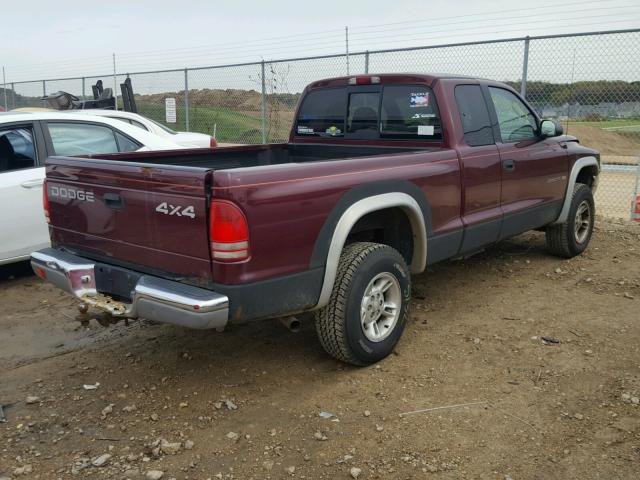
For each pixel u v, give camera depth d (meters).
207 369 4.05
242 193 3.09
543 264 6.28
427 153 4.32
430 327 4.64
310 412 3.47
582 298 5.23
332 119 5.49
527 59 9.30
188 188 3.15
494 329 4.58
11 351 4.45
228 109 14.56
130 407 3.57
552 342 4.32
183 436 3.27
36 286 5.93
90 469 3.01
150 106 16.89
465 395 3.61
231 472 2.96
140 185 3.40
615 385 3.67
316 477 2.90
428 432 3.23
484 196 4.88
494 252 6.79
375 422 3.35
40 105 20.48
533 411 3.42
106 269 3.71
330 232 3.57
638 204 8.56
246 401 3.62
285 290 3.38
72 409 3.59
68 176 3.89
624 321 4.67
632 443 3.09
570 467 2.92
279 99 12.81
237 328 4.75
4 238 5.61
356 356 3.86
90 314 3.87
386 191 3.91
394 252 4.01
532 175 5.47
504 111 5.29
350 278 3.72
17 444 3.23
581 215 6.49
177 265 3.32
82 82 18.42
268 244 3.24
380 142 5.14
